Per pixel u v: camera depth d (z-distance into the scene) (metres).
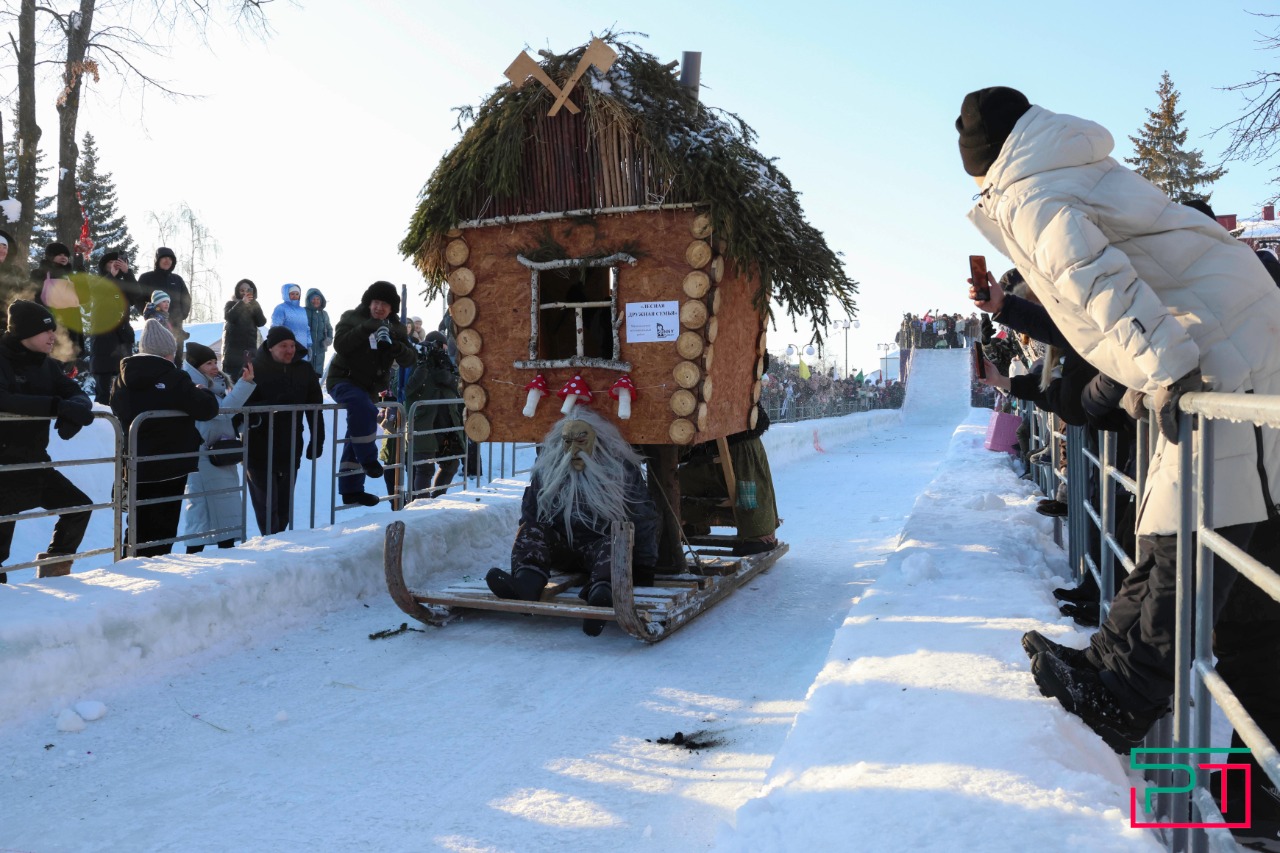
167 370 5.30
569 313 5.85
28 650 3.68
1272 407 1.59
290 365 6.45
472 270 5.17
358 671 4.27
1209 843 2.03
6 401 4.49
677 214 4.77
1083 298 2.34
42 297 8.77
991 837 2.04
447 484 8.31
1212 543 1.99
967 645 3.41
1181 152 35.16
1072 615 3.92
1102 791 2.24
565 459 4.79
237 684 4.07
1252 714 2.65
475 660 4.46
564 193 4.96
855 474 14.09
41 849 2.70
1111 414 3.30
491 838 2.76
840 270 5.58
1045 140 2.55
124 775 3.19
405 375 9.23
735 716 3.75
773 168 5.37
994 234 2.88
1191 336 2.38
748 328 5.60
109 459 4.91
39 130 13.89
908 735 2.62
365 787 3.10
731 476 6.05
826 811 2.23
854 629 3.78
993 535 5.70
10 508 4.64
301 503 9.87
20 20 13.65
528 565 4.86
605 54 4.73
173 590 4.38
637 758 3.33
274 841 2.75
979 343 4.07
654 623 4.67
